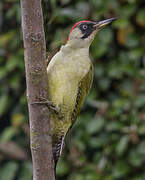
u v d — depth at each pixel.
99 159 11.00
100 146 10.97
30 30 6.46
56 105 7.66
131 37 10.76
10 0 11.59
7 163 12.05
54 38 10.38
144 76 10.56
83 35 8.43
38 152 6.89
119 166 10.72
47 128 6.86
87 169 10.93
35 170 6.98
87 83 8.40
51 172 6.98
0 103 12.07
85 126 11.12
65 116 7.95
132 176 10.77
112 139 10.87
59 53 7.93
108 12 10.69
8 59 11.73
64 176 11.34
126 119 10.54
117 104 10.59
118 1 10.76
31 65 6.59
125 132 10.44
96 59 11.05
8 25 12.13
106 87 10.97
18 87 11.96
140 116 10.42
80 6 10.86
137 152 10.53
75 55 7.99
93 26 8.61
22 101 11.18
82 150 11.08
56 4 11.01
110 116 10.69
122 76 10.91
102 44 10.83
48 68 7.68
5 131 11.73
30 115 6.82
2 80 12.10
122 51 10.97
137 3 10.64
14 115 11.68
